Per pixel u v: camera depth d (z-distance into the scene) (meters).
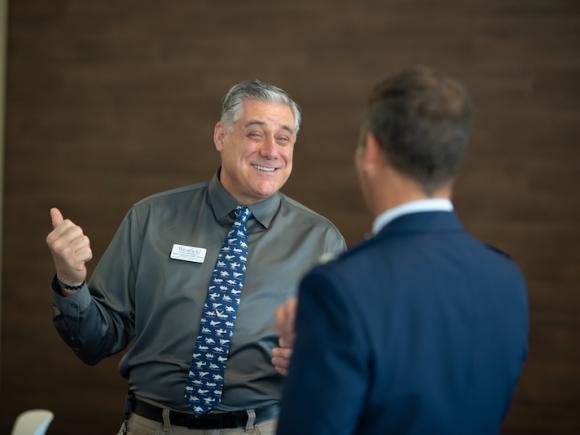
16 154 6.74
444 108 1.76
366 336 1.64
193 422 2.96
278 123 3.10
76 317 2.93
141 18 6.53
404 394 1.67
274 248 3.19
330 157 6.33
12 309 6.77
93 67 6.61
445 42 6.15
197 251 3.13
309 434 1.63
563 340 6.10
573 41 6.02
